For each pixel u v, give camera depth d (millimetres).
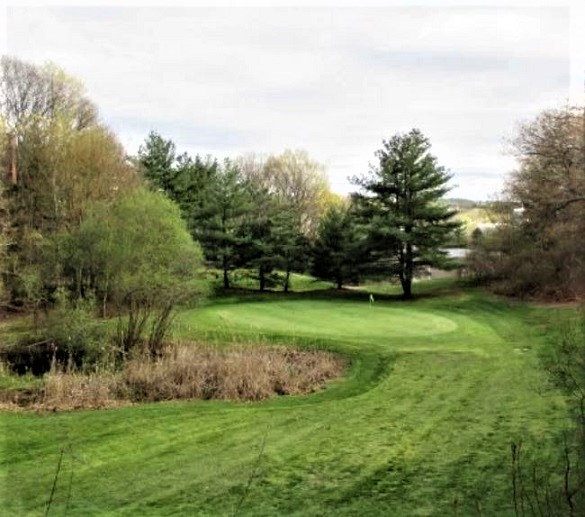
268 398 11719
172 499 6836
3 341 16469
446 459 7781
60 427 9656
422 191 28891
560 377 7254
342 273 31312
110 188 25969
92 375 13164
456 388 11336
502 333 17297
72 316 15930
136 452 8477
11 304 19891
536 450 7746
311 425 9602
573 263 18859
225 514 6430
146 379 12852
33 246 21062
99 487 7203
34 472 7680
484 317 20625
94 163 25812
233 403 11406
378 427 9320
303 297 28156
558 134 18453
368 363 13727
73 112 30219
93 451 8516
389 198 29391
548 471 6988
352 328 17812
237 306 22453
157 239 17188
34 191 25250
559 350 8617
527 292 25797
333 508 6520
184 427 9641
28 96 29359
